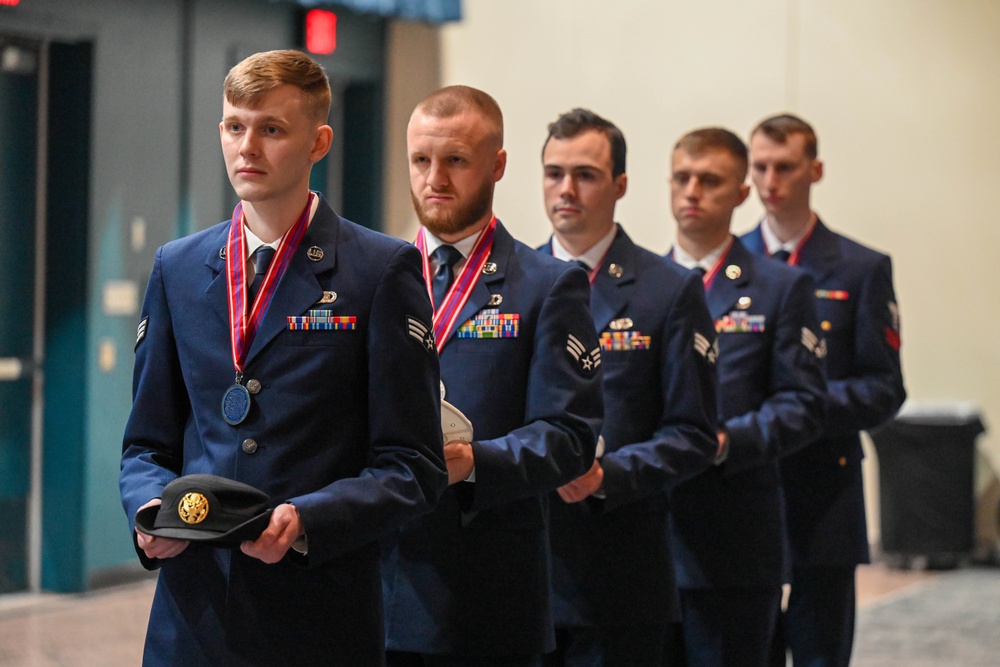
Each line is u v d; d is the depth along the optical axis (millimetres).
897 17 10016
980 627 7938
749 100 10258
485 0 10352
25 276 8031
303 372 2861
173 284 3008
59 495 8125
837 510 5852
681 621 4941
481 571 3650
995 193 9859
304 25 9414
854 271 6078
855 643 7492
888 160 10102
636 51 10492
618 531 4320
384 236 3016
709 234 5277
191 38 8594
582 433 3648
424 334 2965
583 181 4449
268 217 2920
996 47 9828
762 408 5086
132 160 8250
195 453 2941
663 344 4434
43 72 8016
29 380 8094
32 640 7062
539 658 3777
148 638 2934
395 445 2898
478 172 3691
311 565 2734
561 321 3717
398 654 3721
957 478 9781
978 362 9977
